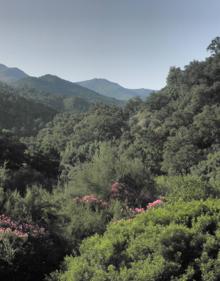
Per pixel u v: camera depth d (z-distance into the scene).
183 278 4.54
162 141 49.66
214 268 4.71
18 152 27.66
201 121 44.75
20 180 12.16
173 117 52.50
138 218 6.12
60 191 11.66
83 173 11.07
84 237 7.45
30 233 6.59
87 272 4.93
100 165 11.47
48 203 8.27
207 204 6.21
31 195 8.06
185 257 5.02
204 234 5.33
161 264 4.64
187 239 5.18
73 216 7.81
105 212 8.68
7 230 6.25
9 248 5.86
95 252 5.32
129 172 11.41
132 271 4.64
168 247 5.02
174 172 36.44
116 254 5.16
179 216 5.82
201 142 44.09
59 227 7.50
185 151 38.91
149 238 5.21
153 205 8.48
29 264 6.05
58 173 31.16
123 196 10.57
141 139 50.97
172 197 7.74
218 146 41.03
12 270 5.79
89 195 10.00
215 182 9.51
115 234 5.69
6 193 8.13
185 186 8.09
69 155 46.28
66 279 5.13
